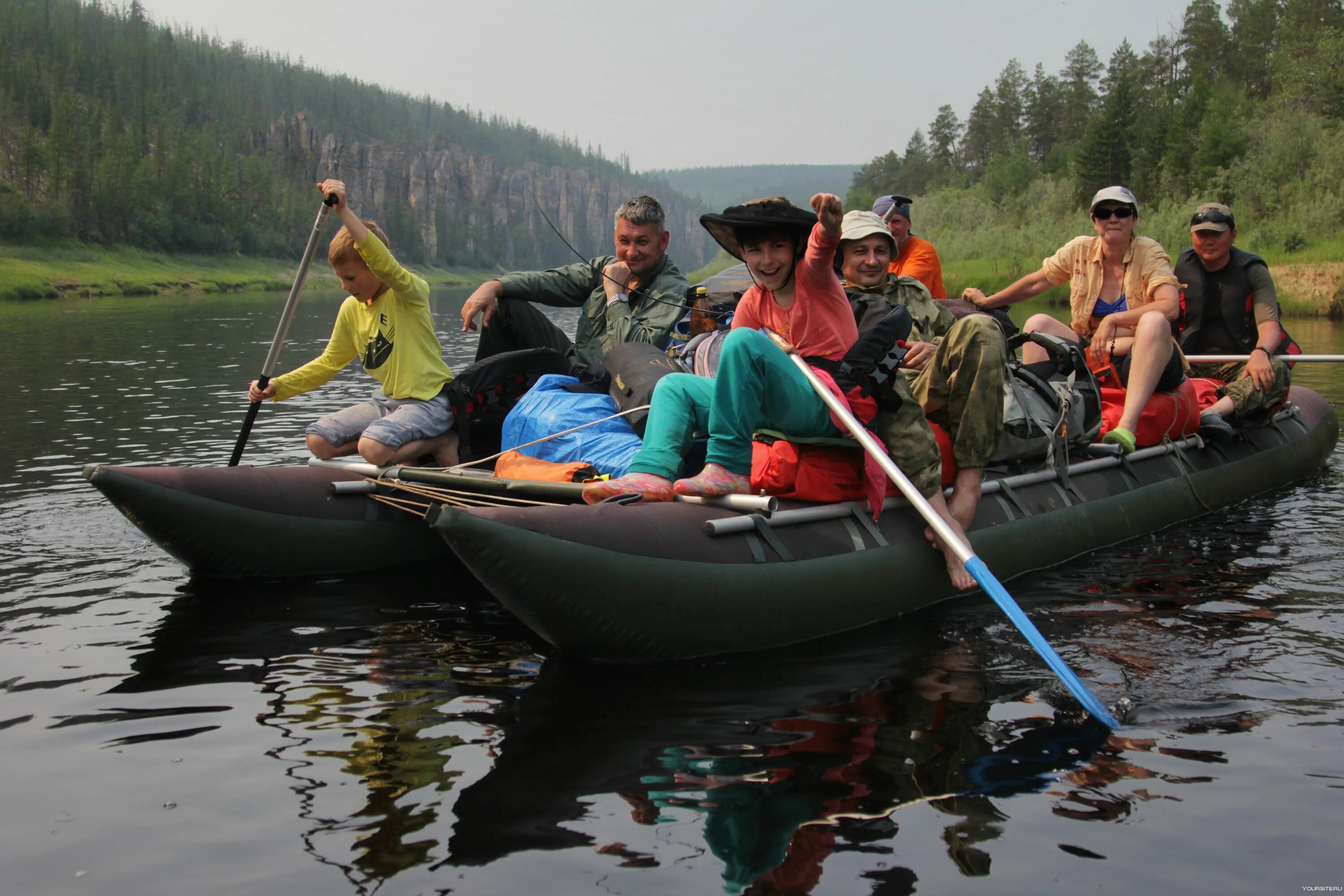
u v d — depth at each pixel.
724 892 1.98
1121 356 5.49
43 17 126.44
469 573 4.48
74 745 2.62
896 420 3.71
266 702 2.92
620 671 3.21
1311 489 6.04
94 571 4.23
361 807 2.31
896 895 1.97
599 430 4.51
